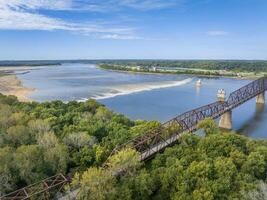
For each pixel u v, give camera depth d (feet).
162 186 128.36
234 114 371.97
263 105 436.76
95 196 120.16
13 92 502.38
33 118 224.94
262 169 134.92
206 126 197.88
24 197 128.98
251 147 156.56
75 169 159.02
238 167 139.64
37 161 153.89
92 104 280.72
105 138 191.01
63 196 131.34
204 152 151.33
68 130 198.90
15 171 147.95
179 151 156.25
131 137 187.11
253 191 116.37
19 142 184.96
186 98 482.28
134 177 132.87
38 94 489.67
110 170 136.56
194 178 123.85
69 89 556.10
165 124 214.69
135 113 362.94
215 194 115.14
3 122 213.05
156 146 179.93
